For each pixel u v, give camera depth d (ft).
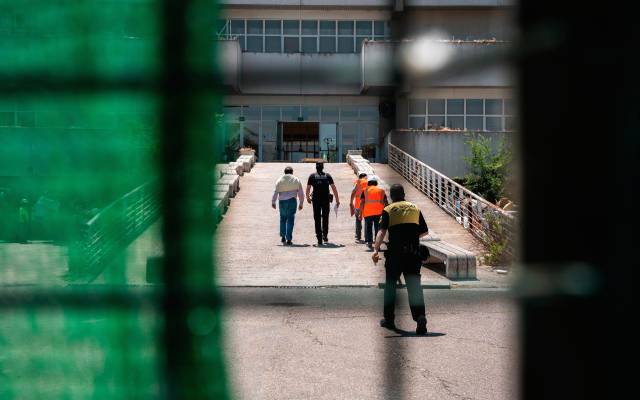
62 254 3.33
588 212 2.39
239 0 104.53
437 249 38.22
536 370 2.44
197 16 3.01
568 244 2.40
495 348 19.65
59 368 3.61
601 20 2.34
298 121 110.52
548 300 2.41
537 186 2.44
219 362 3.39
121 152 3.22
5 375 3.71
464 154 86.99
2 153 3.30
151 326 3.34
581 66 2.36
